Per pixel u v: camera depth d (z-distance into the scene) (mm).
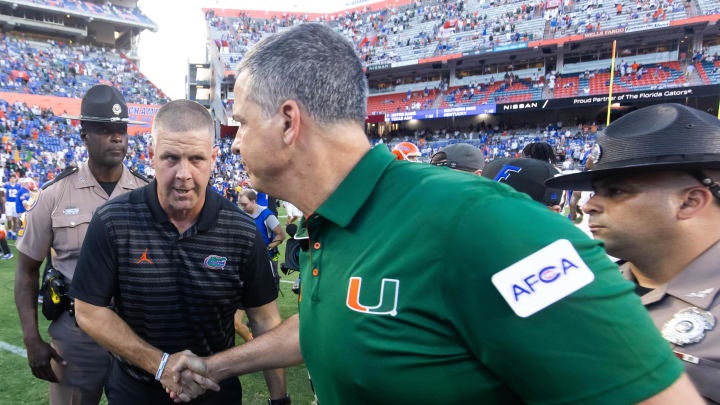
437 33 35625
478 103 32406
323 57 795
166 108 1457
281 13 44375
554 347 546
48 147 26734
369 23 40250
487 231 603
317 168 820
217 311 1610
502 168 2406
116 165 2193
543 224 605
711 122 951
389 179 773
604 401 527
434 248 638
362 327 682
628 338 535
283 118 804
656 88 25219
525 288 566
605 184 1061
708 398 900
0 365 3609
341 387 726
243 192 4562
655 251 1031
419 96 35688
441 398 644
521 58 32406
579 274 558
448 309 630
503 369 593
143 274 1515
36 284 2115
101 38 43656
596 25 28312
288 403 1967
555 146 27641
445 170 768
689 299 977
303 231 911
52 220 2049
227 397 1675
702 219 973
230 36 41812
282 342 1495
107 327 1476
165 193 1462
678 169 951
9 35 36688
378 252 699
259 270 1668
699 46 27578
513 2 34094
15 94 28531
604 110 29578
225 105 37375
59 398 2117
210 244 1548
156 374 1435
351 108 812
